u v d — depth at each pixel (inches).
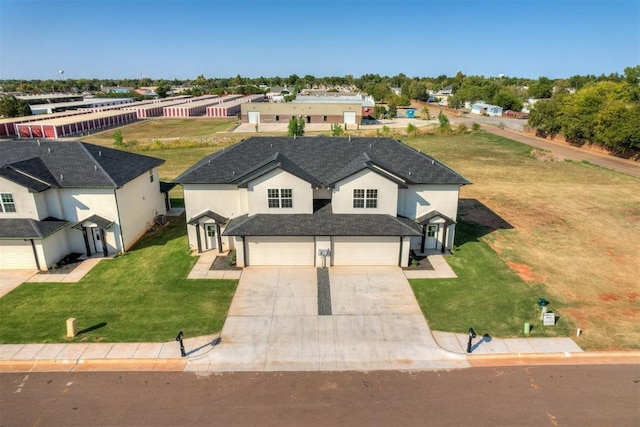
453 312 838.5
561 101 3056.1
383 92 6776.6
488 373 665.6
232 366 682.2
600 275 1002.7
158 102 6117.1
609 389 626.2
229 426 557.0
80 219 1087.0
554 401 601.6
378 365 685.3
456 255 1108.5
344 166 1104.8
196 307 854.5
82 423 563.5
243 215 1091.9
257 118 3882.9
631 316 825.5
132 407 592.1
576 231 1291.8
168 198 1483.8
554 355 706.8
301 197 1027.9
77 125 3516.2
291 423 561.6
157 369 675.4
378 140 1202.6
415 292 915.4
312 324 797.2
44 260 1008.2
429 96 7263.8
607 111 2445.9
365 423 561.0
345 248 1027.9
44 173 1060.5
